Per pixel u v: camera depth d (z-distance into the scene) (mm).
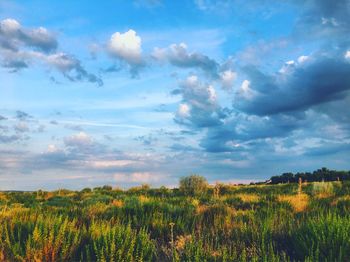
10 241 6887
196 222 9641
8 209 12656
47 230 7121
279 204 12906
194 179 22547
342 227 6973
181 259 6500
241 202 14156
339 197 14312
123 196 19422
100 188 28594
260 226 8414
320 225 7258
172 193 22484
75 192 26516
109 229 7184
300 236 7234
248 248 7020
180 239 7625
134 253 6543
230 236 8180
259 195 17375
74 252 6629
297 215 10680
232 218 10195
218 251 6871
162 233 8836
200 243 6930
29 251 6180
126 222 9781
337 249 6488
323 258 6328
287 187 23391
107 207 12297
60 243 6688
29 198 21578
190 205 12523
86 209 11734
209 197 17906
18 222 8047
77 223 9477
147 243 7000
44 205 16062
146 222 9531
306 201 13500
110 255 6109
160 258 6750
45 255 6266
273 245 7316
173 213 11070
